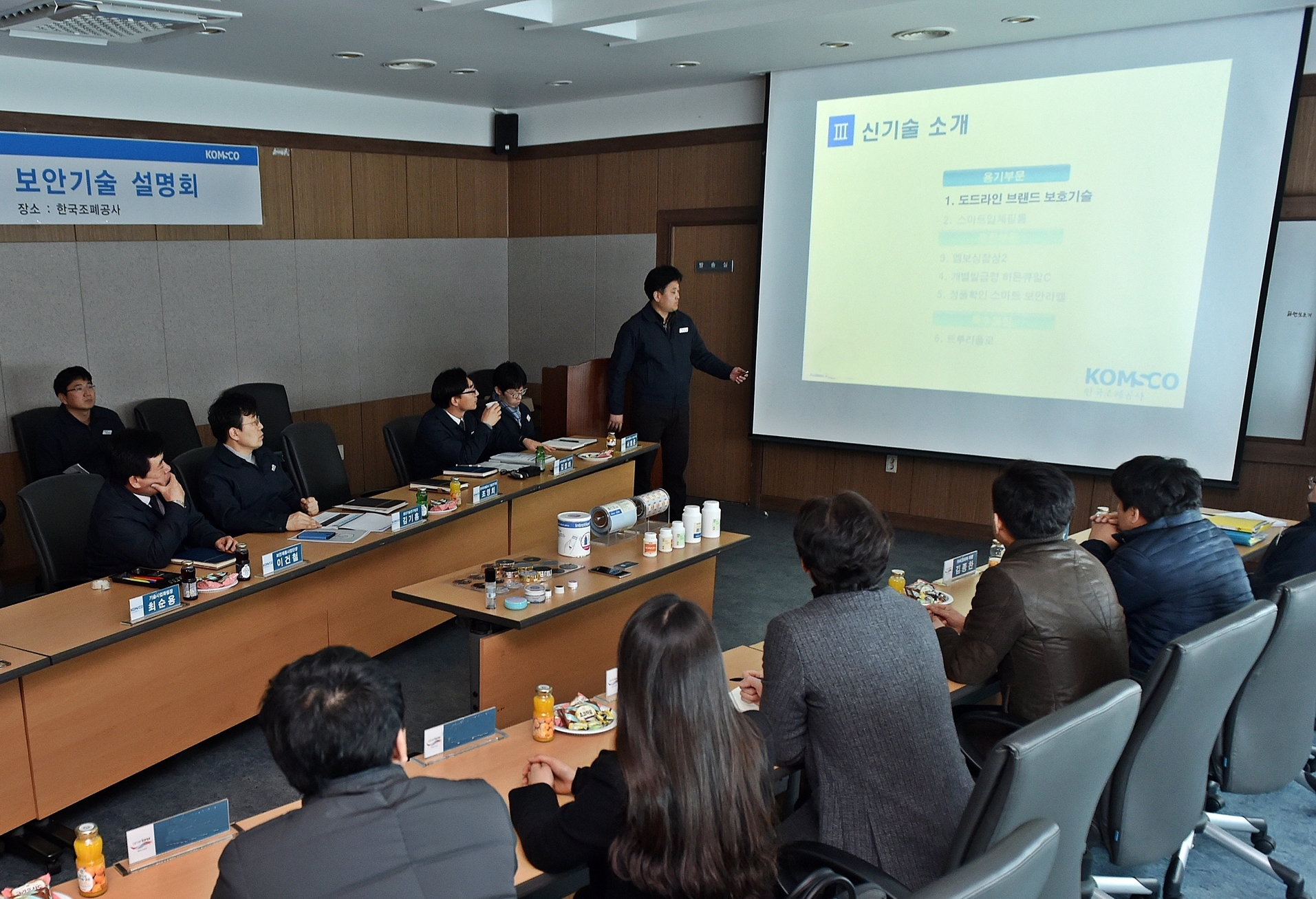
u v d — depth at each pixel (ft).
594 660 11.72
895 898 5.31
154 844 5.76
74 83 17.26
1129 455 17.29
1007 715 7.94
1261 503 16.60
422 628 13.98
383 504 13.29
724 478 22.98
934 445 19.35
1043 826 4.09
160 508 11.11
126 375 18.49
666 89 21.89
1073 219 17.19
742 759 4.77
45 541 11.37
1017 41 16.92
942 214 18.52
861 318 19.75
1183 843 8.24
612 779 4.91
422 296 23.97
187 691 10.37
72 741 9.19
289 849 3.93
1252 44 15.15
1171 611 8.69
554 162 24.41
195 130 19.08
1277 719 7.89
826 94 19.27
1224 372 16.19
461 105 24.07
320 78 19.51
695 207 22.18
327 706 4.12
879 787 5.85
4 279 16.55
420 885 4.04
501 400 18.13
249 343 20.53
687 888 4.61
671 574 13.10
